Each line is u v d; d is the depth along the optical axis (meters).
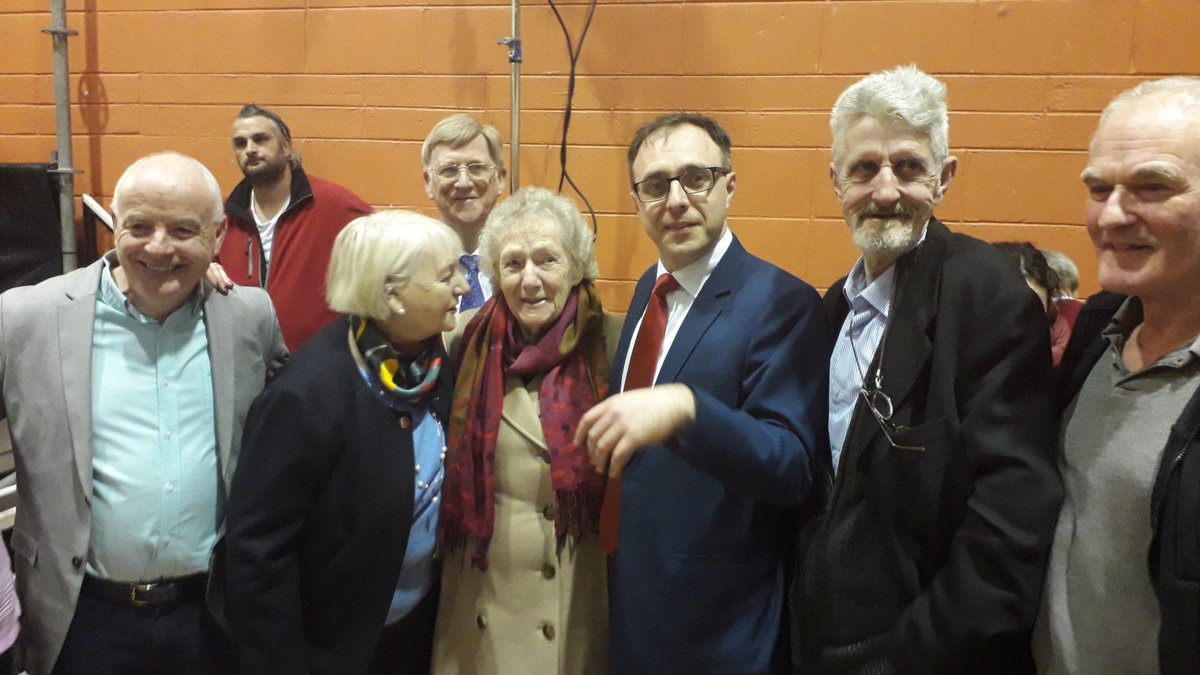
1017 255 1.85
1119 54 2.37
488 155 2.38
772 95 2.57
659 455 1.48
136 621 1.56
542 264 1.56
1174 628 1.03
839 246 2.57
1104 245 1.14
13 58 3.03
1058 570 1.18
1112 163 1.10
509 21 2.70
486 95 2.74
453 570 1.63
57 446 1.51
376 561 1.51
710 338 1.46
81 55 2.99
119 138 3.00
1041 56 2.42
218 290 1.66
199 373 1.62
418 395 1.55
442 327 1.54
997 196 2.49
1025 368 1.23
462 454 1.57
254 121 2.66
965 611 1.19
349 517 1.51
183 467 1.57
